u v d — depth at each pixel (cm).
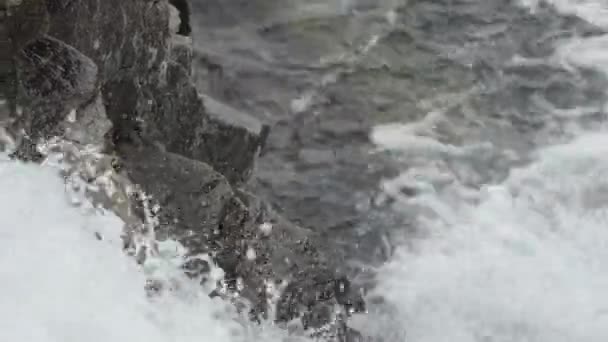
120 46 638
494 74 1026
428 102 999
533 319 782
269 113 988
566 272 831
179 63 734
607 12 1091
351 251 875
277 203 912
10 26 554
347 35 1053
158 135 689
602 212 892
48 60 564
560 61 1039
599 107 997
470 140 964
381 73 1023
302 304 659
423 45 1048
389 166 945
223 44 1030
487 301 805
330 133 973
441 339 774
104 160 584
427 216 903
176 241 591
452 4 1087
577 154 945
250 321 600
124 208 563
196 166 650
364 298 799
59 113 570
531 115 989
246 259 635
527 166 938
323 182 933
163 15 699
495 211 900
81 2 590
